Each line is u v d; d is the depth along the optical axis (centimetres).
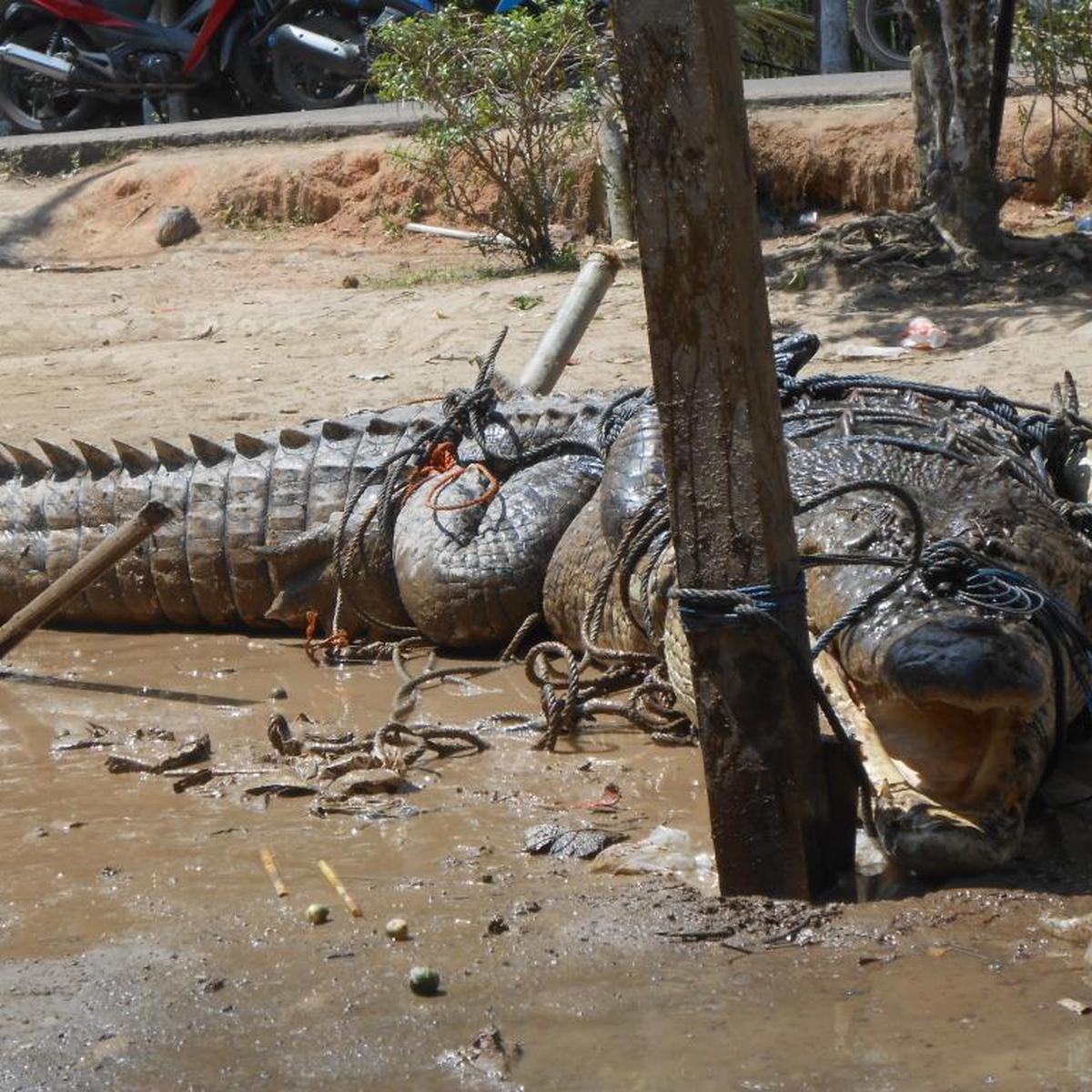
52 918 564
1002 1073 436
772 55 2905
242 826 646
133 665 912
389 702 816
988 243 1614
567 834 614
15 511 1026
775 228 2011
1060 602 630
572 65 1858
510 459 942
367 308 1698
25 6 2709
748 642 539
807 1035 463
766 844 551
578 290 1122
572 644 884
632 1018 478
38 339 1716
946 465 739
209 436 1252
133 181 2372
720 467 532
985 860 552
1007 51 1631
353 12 2605
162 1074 458
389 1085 448
